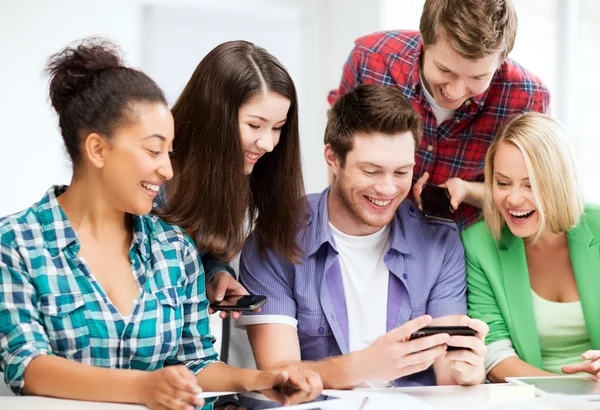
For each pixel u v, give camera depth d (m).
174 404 1.19
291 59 4.40
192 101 1.62
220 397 1.32
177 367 1.23
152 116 1.33
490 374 1.70
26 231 1.34
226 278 1.62
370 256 1.73
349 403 1.29
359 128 1.62
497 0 1.70
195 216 1.60
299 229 1.69
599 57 3.12
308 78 4.43
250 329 1.68
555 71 3.27
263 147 1.62
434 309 1.73
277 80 1.62
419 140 1.68
